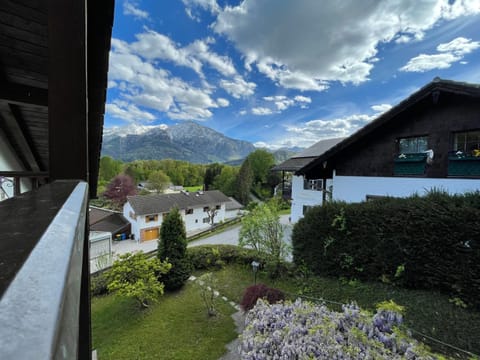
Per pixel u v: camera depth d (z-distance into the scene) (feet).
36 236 1.30
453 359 8.66
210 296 19.33
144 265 19.89
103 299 21.84
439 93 14.94
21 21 5.13
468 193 12.90
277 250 21.84
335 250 17.52
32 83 7.48
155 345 14.62
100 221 61.31
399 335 5.87
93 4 4.76
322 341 6.07
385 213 15.24
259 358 6.32
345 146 20.03
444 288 13.01
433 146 15.81
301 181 38.50
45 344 0.65
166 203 64.23
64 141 2.93
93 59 5.81
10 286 0.84
